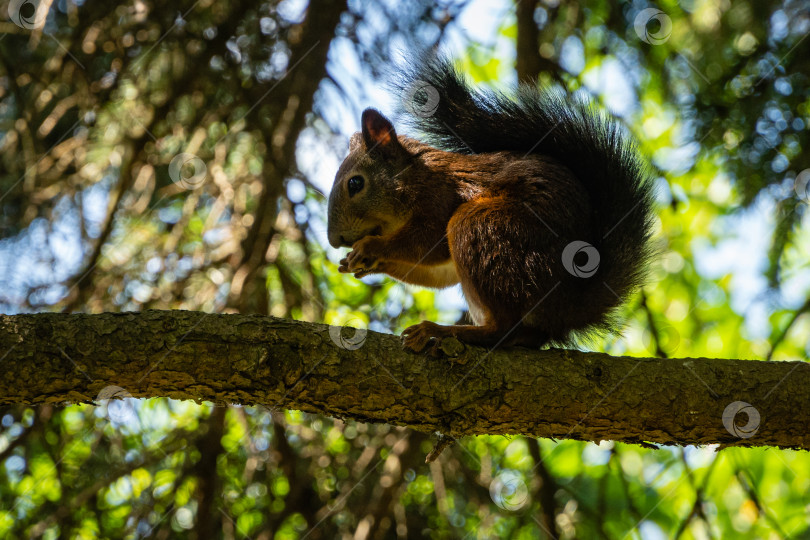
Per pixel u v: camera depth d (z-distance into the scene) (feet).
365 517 17.63
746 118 19.49
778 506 22.70
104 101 19.74
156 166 20.63
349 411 11.80
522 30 19.85
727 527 22.49
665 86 21.50
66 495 18.19
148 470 19.33
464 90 16.69
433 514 20.03
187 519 18.78
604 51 21.74
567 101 15.84
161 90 20.51
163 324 11.20
